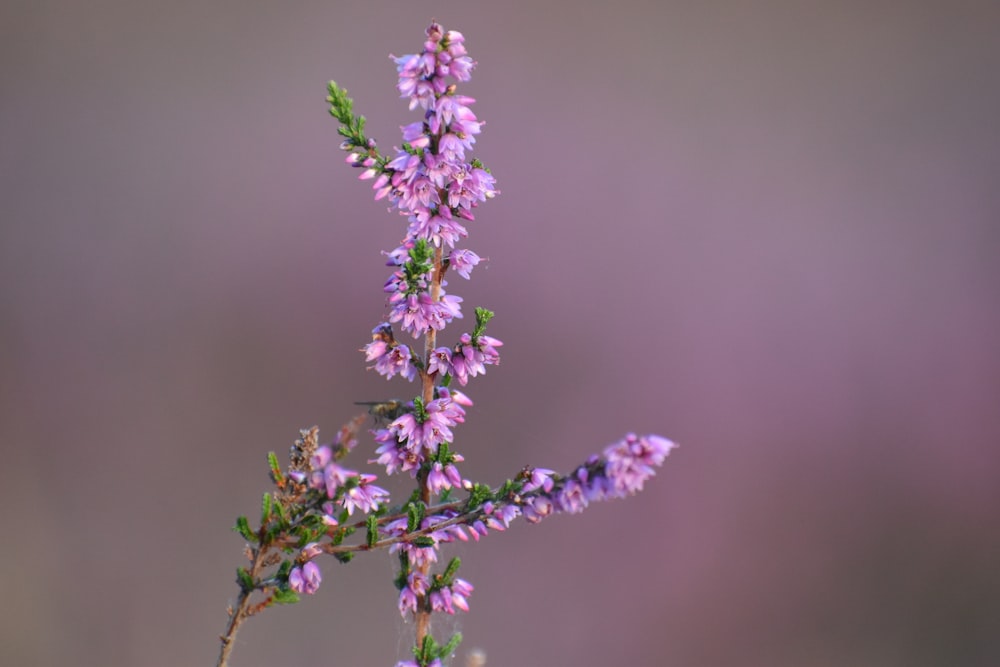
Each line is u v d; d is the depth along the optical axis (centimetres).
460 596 39
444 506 39
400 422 39
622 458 37
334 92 39
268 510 39
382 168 39
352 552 39
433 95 38
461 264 39
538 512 38
